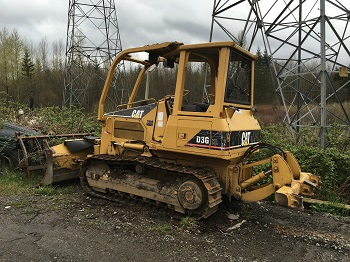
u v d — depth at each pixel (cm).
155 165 479
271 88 2180
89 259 359
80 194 591
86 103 2519
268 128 1015
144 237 419
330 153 657
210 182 447
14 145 705
